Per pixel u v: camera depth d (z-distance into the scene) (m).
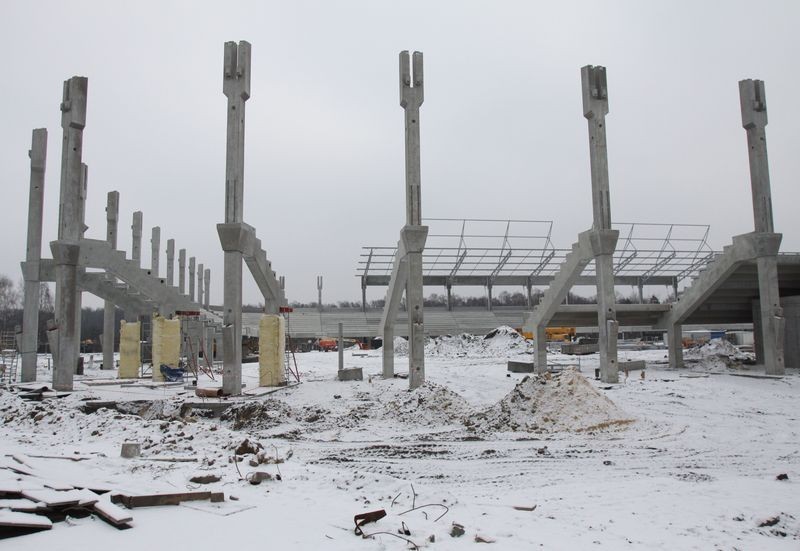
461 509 8.18
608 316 27.47
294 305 99.31
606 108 27.95
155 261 52.59
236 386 22.16
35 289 28.70
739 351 54.88
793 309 32.66
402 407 19.14
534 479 10.92
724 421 18.00
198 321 39.25
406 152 24.88
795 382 26.23
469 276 73.94
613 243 27.56
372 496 8.78
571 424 16.55
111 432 14.41
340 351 32.25
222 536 6.75
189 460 11.01
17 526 6.67
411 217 24.47
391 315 29.77
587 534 7.20
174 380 29.67
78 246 23.70
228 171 22.61
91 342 68.75
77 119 23.67
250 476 9.55
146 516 7.50
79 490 8.12
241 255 22.67
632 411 19.80
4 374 30.89
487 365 39.47
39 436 14.77
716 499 8.80
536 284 74.56
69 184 23.66
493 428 16.91
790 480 10.45
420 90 24.95
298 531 6.97
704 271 31.98
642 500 8.82
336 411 20.05
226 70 22.83
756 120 28.62
